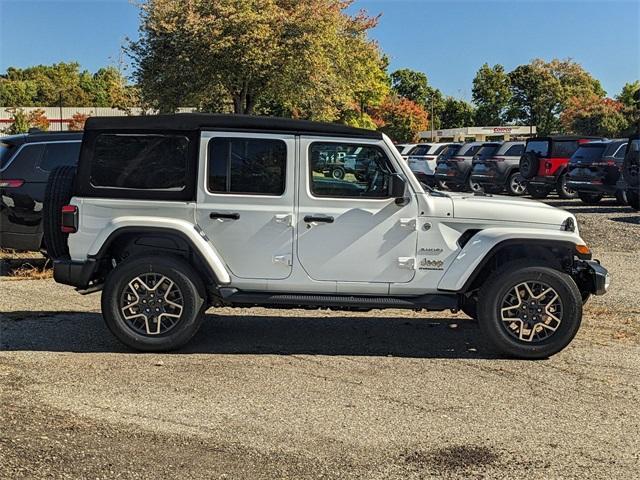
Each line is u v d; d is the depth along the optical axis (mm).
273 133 6059
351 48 27984
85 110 78438
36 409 4746
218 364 5840
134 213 6094
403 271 6105
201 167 6051
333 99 27219
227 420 4641
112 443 4242
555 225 6102
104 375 5492
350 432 4477
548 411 4879
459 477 3891
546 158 20562
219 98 26531
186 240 6008
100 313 7562
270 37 23516
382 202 6051
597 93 78000
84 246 6125
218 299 6348
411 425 4602
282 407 4887
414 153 27016
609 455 4191
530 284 6020
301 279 6113
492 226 6098
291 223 6059
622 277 9719
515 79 80000
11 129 57188
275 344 6492
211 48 22984
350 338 6742
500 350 6094
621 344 6574
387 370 5758
